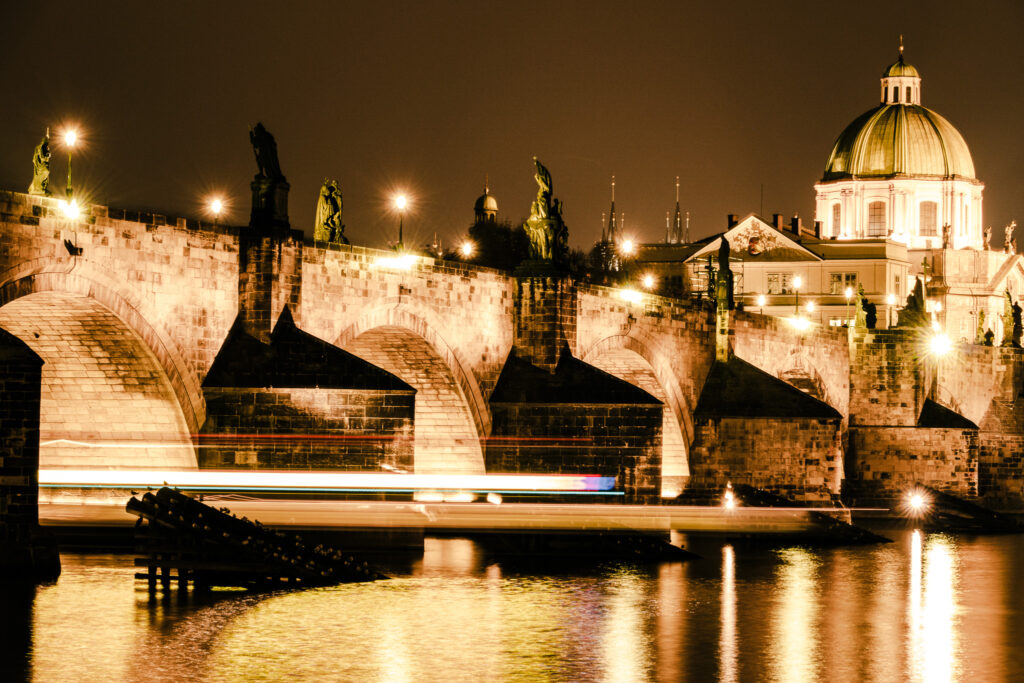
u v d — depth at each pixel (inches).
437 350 4785.9
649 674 2947.8
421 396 4953.3
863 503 6998.0
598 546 4534.9
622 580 4067.4
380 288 4522.6
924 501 6707.7
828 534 5502.0
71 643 2989.7
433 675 2876.5
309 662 2925.7
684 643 3235.7
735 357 6304.1
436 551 4318.4
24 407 3422.7
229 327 4094.5
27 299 3661.4
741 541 5324.8
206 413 3986.2
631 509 4712.1
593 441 4864.7
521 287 5162.4
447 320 4817.9
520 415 4960.6
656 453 4815.5
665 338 5935.0
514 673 2918.3
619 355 5723.4
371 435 3998.5
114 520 3956.7
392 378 4020.7
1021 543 5531.5
